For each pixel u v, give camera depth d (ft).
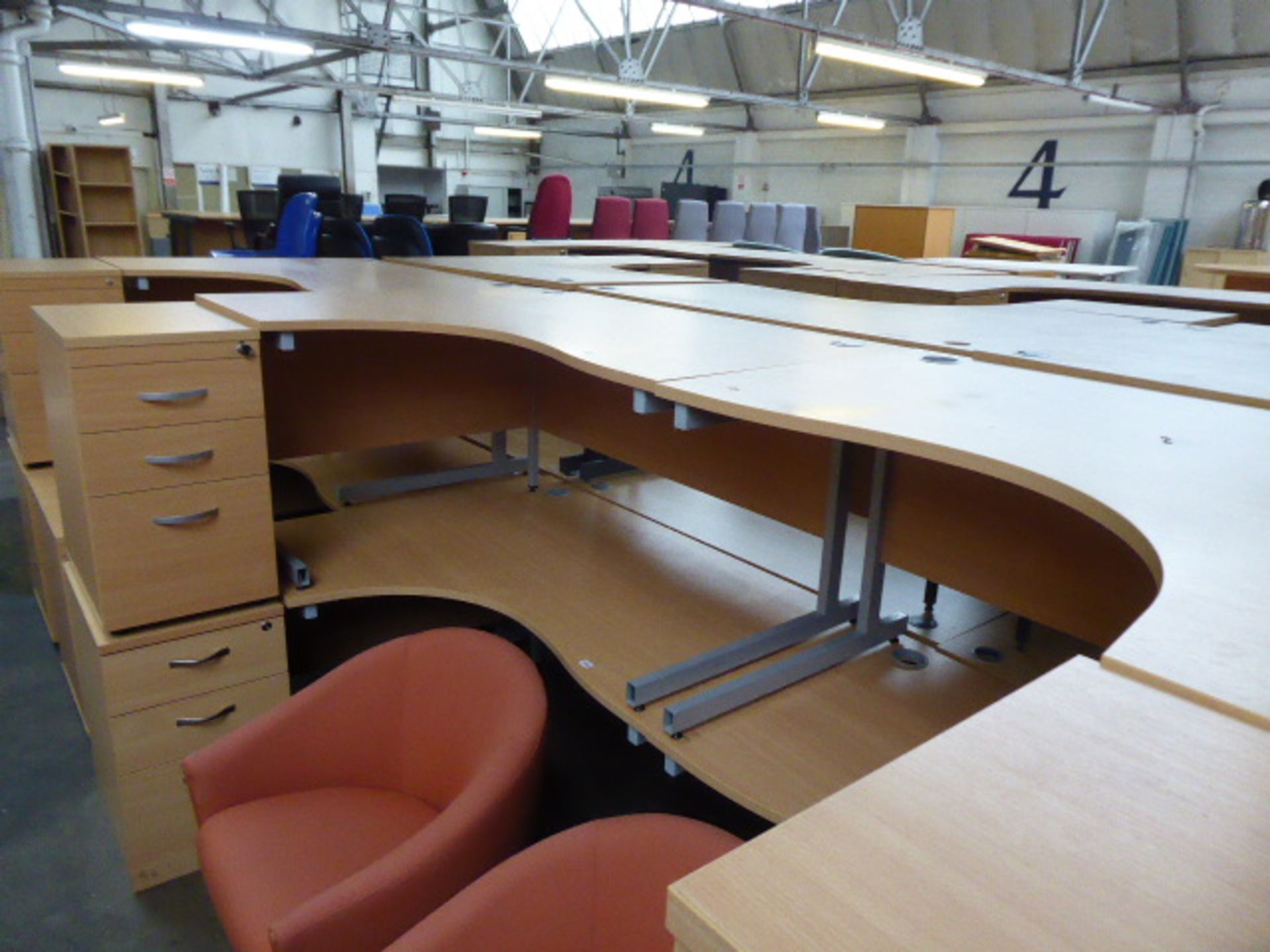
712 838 3.44
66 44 30.66
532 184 55.88
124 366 5.32
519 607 6.23
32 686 8.35
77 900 5.87
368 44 25.20
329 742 4.81
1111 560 4.73
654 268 12.75
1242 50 28.66
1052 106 33.94
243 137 43.96
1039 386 4.82
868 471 5.85
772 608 6.35
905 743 4.80
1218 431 3.93
